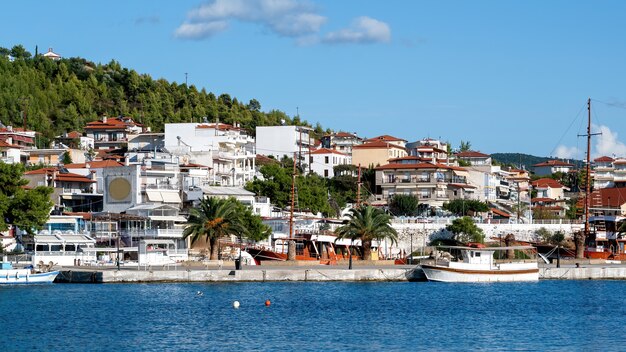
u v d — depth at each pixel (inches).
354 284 7529.5
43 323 5290.4
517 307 6176.2
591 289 7362.2
